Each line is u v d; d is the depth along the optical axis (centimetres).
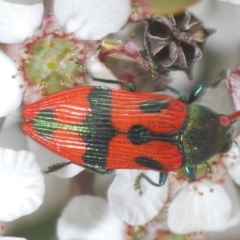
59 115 10
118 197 11
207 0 11
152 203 11
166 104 10
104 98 10
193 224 11
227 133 10
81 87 10
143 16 10
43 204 11
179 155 10
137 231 11
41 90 10
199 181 11
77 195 11
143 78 10
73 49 10
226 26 11
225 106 11
